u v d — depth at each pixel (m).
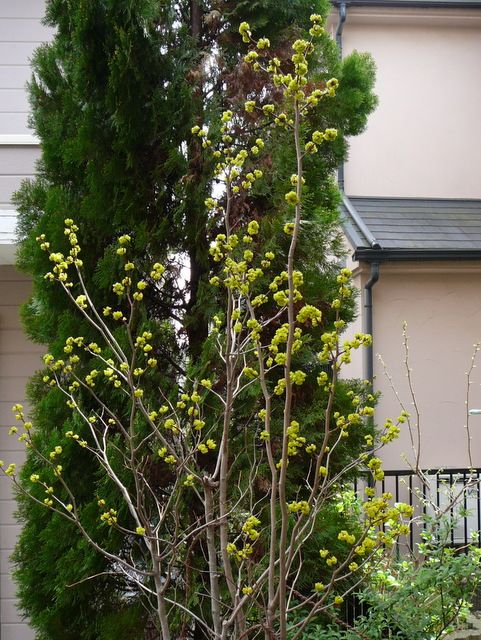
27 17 4.55
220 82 3.40
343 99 3.46
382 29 8.55
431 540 3.45
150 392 3.06
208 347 2.97
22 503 3.18
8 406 4.57
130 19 3.09
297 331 1.86
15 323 4.64
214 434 3.03
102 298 3.19
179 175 3.25
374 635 2.75
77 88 3.19
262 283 3.04
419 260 6.70
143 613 3.02
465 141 8.53
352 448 3.24
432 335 6.94
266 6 3.33
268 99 3.29
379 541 2.16
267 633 1.82
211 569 2.08
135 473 2.12
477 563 3.07
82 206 3.11
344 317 3.33
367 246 6.64
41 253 3.14
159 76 3.30
